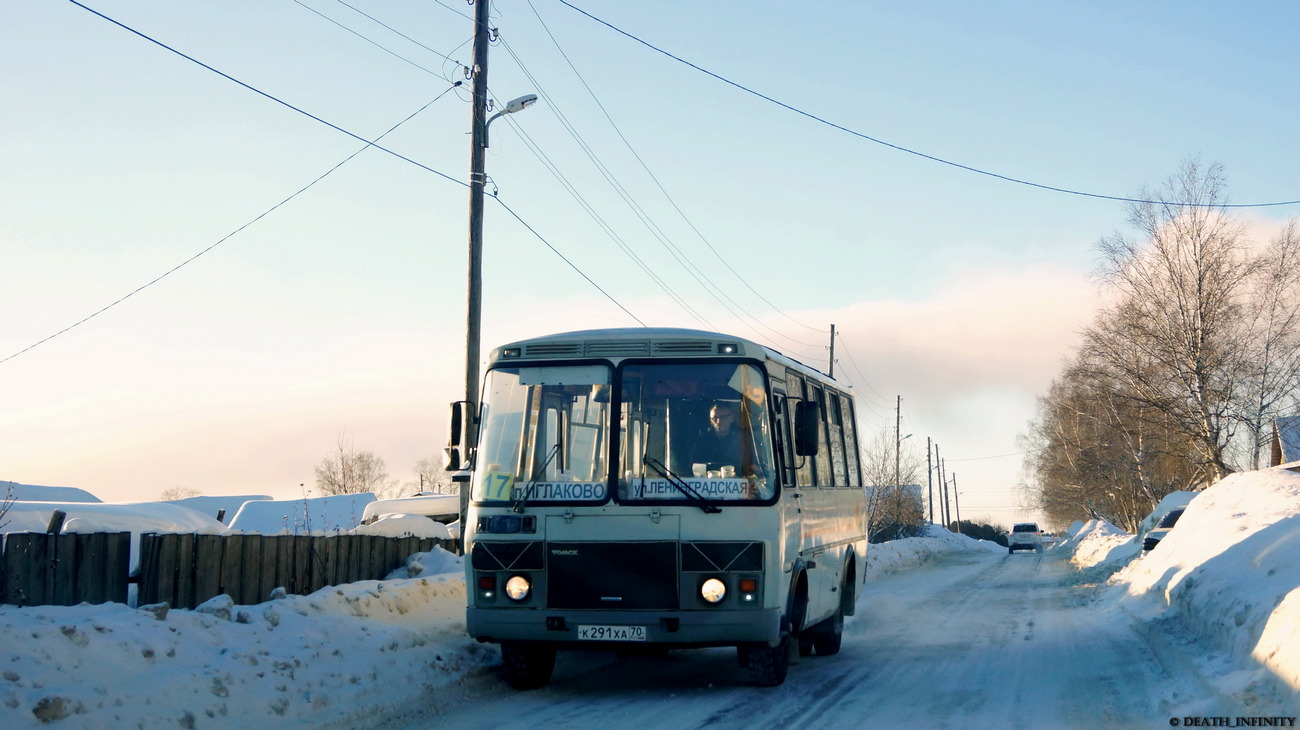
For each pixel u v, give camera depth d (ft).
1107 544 126.21
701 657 41.55
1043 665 37.27
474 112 55.72
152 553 33.50
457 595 43.88
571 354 32.60
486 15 56.44
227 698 24.77
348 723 26.58
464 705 30.35
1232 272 136.98
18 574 29.86
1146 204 140.77
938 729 25.89
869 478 181.06
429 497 93.04
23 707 20.40
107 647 23.91
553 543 31.04
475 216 54.90
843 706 29.43
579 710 29.30
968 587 86.17
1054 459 235.40
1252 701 25.38
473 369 53.67
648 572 30.53
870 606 64.44
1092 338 148.97
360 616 35.27
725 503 30.63
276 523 99.76
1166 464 186.29
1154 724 25.89
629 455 31.32
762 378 31.89
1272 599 31.37
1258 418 134.41
